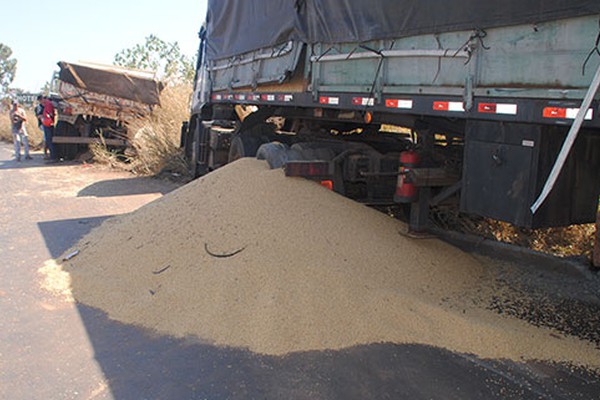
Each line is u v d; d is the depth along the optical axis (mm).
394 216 6633
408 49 4508
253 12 7520
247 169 6102
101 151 15602
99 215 8430
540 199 3244
